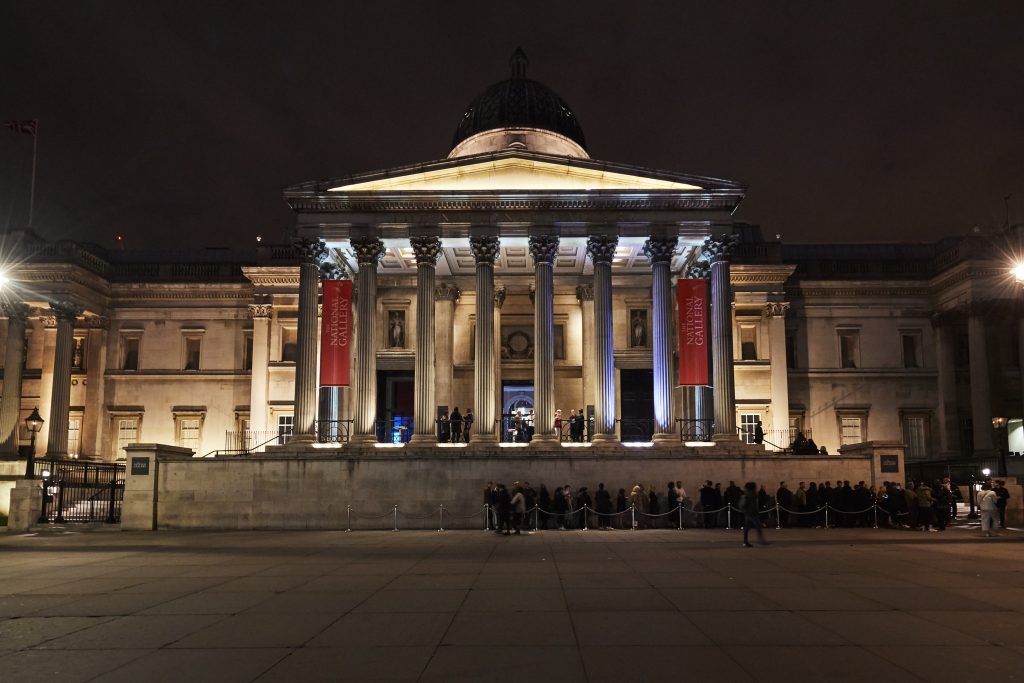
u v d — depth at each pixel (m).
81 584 21.62
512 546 31.73
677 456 44.28
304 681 11.82
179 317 66.19
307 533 39.94
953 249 63.22
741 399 61.06
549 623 15.77
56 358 61.22
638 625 15.55
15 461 57.81
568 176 49.31
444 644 14.05
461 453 44.97
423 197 48.12
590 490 43.69
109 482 53.78
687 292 46.97
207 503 43.53
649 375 58.84
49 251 62.09
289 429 60.75
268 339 61.53
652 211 48.56
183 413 64.62
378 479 43.72
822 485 42.66
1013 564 24.84
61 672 12.46
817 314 66.06
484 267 47.81
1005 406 64.38
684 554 28.14
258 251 62.66
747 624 15.62
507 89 61.19
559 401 58.41
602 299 47.75
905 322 66.19
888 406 64.94
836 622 15.79
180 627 15.73
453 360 58.28
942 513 38.91
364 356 47.44
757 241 67.06
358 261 48.25
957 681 11.70
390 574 23.09
